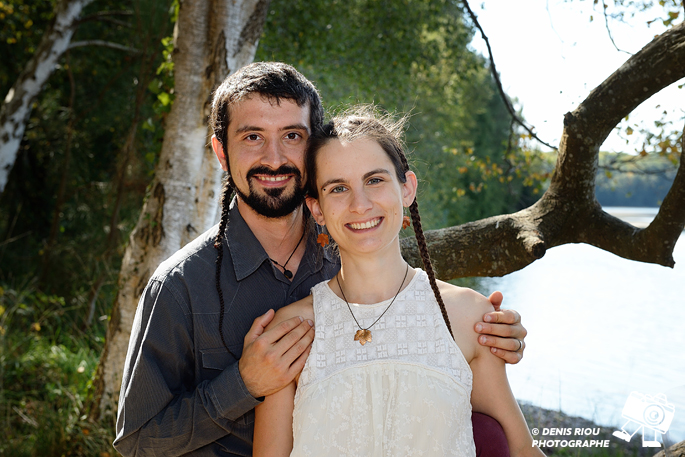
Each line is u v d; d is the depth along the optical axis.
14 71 9.70
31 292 7.82
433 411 1.54
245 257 1.93
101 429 4.00
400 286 1.72
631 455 2.17
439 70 10.98
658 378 5.74
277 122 1.84
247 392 1.67
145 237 3.87
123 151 8.55
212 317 1.89
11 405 5.03
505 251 2.36
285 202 1.89
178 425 1.78
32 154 9.77
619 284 12.53
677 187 2.09
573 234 2.42
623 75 2.16
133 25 8.63
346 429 1.56
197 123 3.82
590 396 4.97
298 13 7.86
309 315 1.76
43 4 9.38
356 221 1.63
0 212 9.71
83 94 9.74
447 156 12.87
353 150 1.65
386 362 1.60
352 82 8.65
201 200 3.86
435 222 12.06
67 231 9.69
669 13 3.01
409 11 8.32
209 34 3.80
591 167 2.30
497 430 1.66
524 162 5.57
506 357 1.70
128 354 1.92
